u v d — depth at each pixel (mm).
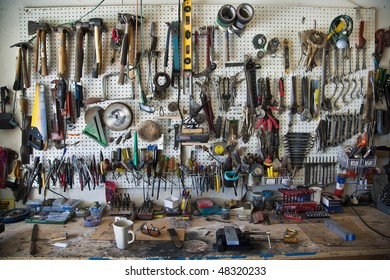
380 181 2055
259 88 1970
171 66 1938
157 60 1935
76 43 1846
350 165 1957
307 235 1609
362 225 1746
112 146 1952
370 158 1956
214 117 1975
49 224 1762
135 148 1920
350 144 2062
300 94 2010
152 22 1918
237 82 1951
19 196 1954
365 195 2092
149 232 1609
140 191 2014
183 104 1950
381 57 2080
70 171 1931
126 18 1815
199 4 1955
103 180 1936
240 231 1528
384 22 2066
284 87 1993
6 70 1946
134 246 1488
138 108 1938
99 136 1906
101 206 1928
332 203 1915
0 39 1935
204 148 1957
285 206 1881
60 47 1848
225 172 1915
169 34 1895
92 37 1909
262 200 1968
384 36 2035
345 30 1922
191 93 1925
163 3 1963
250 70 1944
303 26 1982
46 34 1905
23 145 1932
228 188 2041
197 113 1906
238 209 1900
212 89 1961
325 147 2043
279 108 1978
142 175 1970
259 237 1576
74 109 1929
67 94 1876
